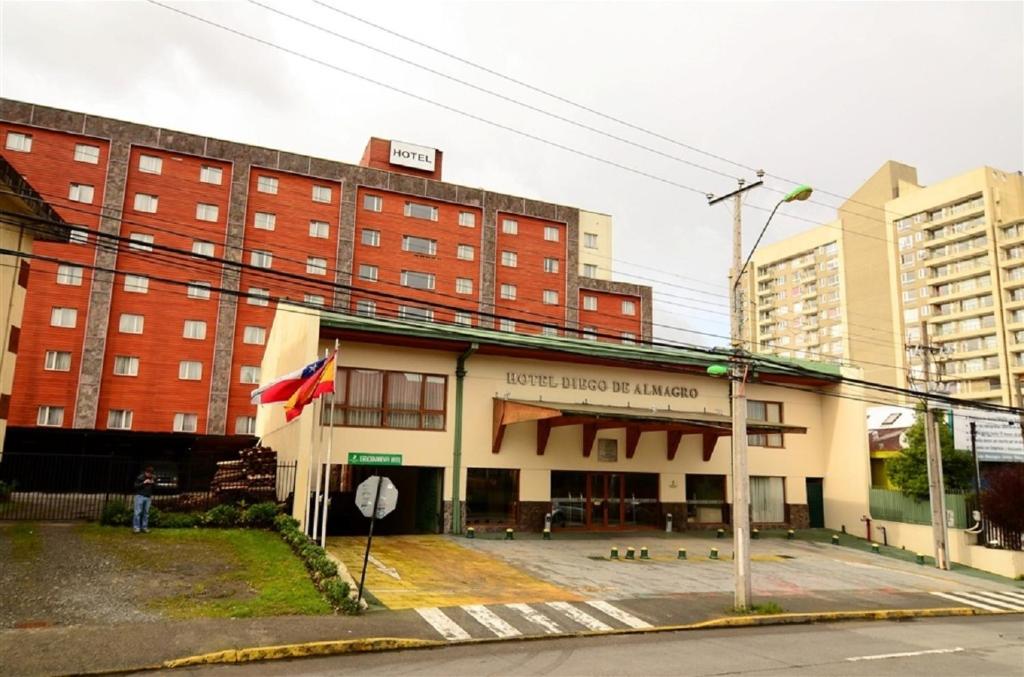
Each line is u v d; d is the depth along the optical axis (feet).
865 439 102.22
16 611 37.96
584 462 89.20
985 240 273.13
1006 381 262.26
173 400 149.28
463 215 190.49
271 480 68.80
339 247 171.63
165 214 156.04
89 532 56.29
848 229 326.65
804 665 36.88
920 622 54.49
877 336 307.99
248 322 159.12
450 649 38.22
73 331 143.84
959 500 90.53
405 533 90.53
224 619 39.47
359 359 79.05
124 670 31.78
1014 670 37.93
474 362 84.74
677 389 96.17
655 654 38.32
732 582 62.59
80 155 151.53
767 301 370.73
